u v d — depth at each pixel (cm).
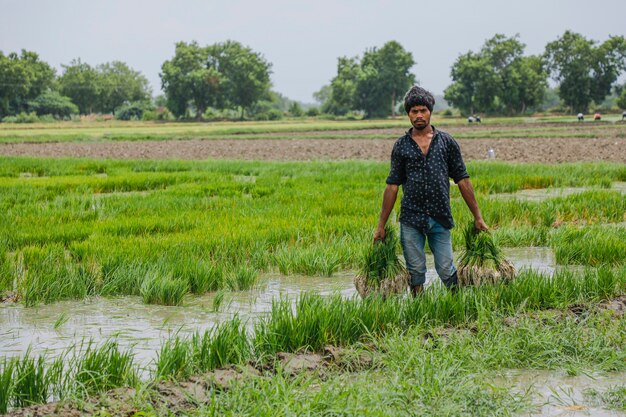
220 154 3916
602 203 1355
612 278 713
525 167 2267
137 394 434
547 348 517
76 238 1061
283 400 416
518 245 1059
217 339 514
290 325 551
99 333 624
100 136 6656
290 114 16525
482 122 9100
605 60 13400
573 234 1043
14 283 824
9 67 14175
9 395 439
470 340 530
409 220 656
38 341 600
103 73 19038
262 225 1140
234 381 448
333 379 469
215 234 1040
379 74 14600
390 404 421
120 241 985
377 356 510
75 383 459
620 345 532
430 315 599
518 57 13775
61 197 1570
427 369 469
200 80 14062
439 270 673
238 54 14712
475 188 1720
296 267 885
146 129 9294
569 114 13662
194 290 786
